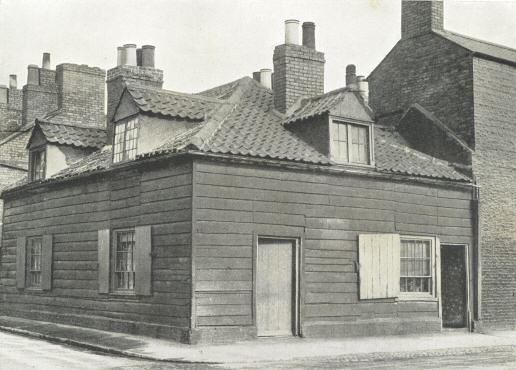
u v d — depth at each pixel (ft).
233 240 50.57
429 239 61.87
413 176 60.39
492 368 39.04
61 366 38.73
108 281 57.77
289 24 62.75
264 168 52.60
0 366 38.29
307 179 54.85
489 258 65.05
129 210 56.24
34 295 69.46
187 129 57.26
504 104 67.46
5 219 76.02
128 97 56.80
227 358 42.09
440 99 68.39
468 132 65.21
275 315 53.11
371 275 57.36
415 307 60.34
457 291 64.80
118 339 50.78
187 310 48.75
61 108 95.14
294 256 54.03
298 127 58.39
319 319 54.49
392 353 45.62
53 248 66.59
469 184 63.93
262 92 63.00
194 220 49.03
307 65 62.85
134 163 54.24
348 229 56.75
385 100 74.95
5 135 102.42
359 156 58.23
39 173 70.28
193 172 49.37
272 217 52.60
